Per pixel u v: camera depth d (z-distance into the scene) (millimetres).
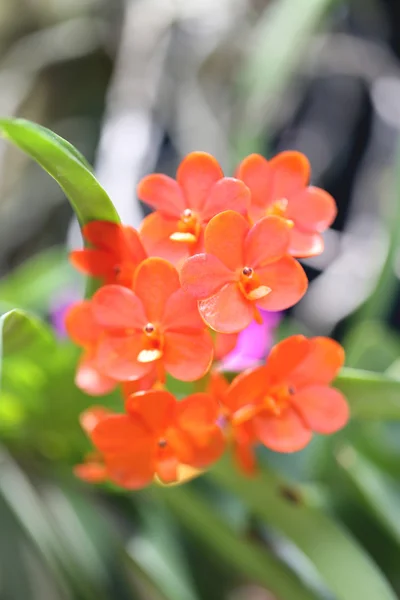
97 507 568
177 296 386
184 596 538
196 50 895
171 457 400
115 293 390
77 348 469
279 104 899
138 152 815
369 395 453
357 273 804
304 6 701
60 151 382
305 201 415
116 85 873
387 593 465
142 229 406
